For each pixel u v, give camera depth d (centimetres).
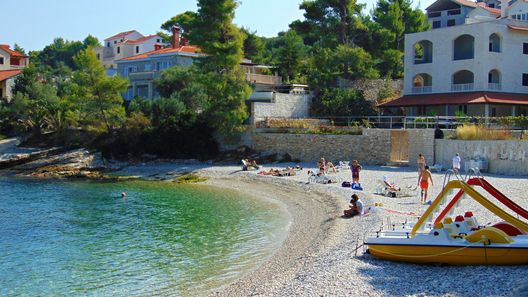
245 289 1758
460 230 1780
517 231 1816
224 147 5938
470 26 5909
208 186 4494
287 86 6688
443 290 1497
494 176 3862
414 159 4650
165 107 6456
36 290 1892
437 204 1877
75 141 6384
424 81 6556
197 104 6762
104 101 6331
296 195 3722
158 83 7212
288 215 3112
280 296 1588
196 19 5850
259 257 2212
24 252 2403
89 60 6281
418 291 1510
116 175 5344
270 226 2817
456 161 3775
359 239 2191
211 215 3184
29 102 7312
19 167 5906
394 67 7556
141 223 3000
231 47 5691
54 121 6756
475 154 4188
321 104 6200
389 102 6116
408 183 3675
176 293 1812
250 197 3838
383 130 4856
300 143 5381
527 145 3888
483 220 2320
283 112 6047
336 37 7150
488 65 5828
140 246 2469
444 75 6159
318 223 2742
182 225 2914
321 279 1695
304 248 2242
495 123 4650
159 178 5081
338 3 7019
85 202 3784
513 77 6016
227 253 2297
